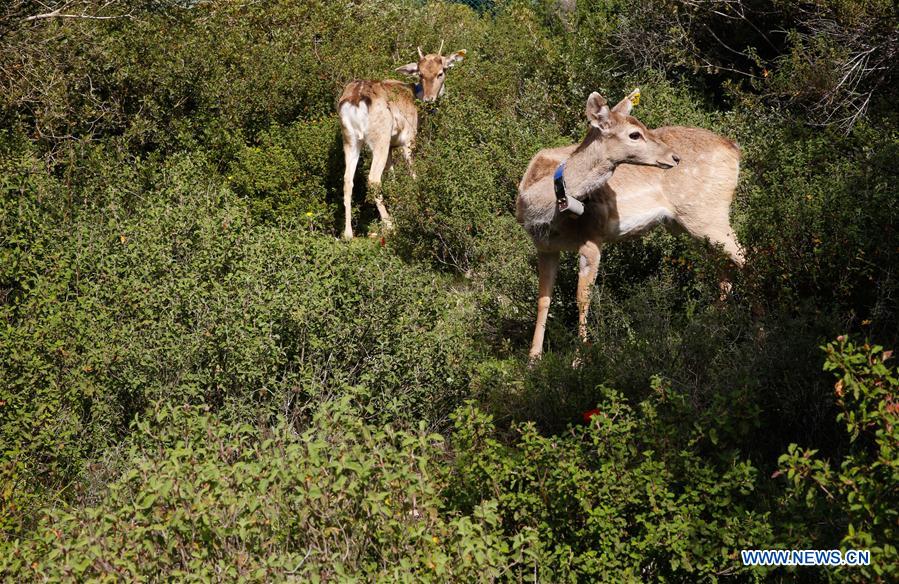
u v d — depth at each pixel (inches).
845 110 684.1
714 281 460.4
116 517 250.5
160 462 266.8
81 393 367.9
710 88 852.0
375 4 1175.0
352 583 226.8
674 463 279.4
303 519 250.2
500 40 1046.4
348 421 276.4
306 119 841.5
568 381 388.5
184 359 376.2
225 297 397.1
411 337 394.0
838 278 399.5
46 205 516.4
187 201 516.7
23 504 318.3
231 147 761.6
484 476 288.0
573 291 530.6
